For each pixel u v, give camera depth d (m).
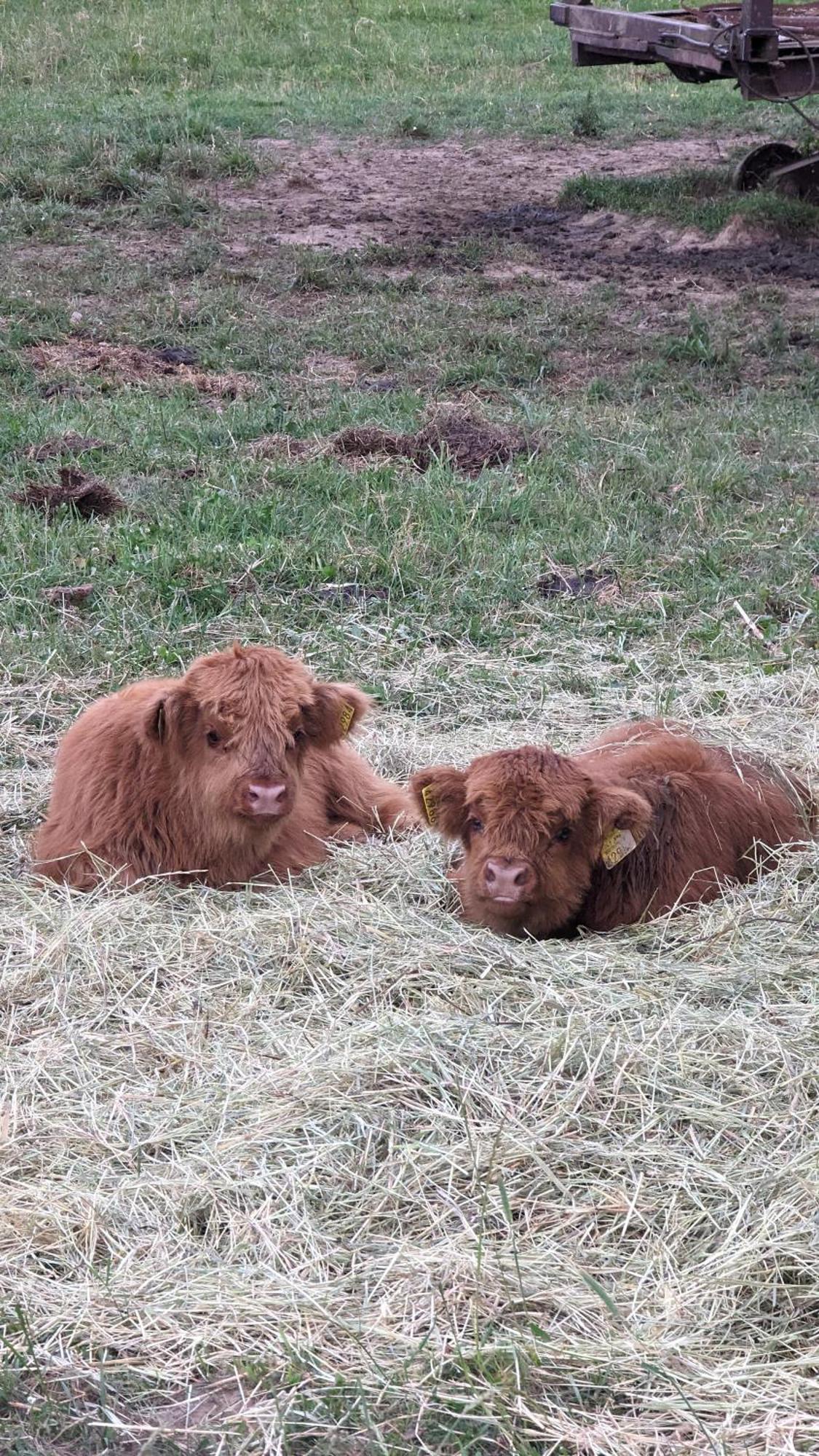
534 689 7.62
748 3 14.56
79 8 25.41
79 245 15.49
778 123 20.84
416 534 9.17
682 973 5.12
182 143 18.17
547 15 27.53
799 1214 3.98
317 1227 4.00
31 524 9.09
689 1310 3.72
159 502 9.62
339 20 25.94
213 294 14.05
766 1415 3.44
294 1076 4.54
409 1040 4.66
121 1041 4.79
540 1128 4.33
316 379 12.25
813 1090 4.52
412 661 7.91
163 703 5.70
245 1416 3.44
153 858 5.92
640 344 13.16
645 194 17.11
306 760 6.36
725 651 7.94
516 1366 3.49
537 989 5.00
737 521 9.56
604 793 5.46
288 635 8.06
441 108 21.50
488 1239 3.94
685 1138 4.35
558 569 8.90
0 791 6.67
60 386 11.81
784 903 5.63
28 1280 3.80
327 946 5.29
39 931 5.43
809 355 12.94
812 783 6.70
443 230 16.36
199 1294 3.75
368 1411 3.42
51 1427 3.43
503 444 10.69
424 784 5.60
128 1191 4.10
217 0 26.52
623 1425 3.43
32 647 7.77
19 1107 4.44
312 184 17.78
